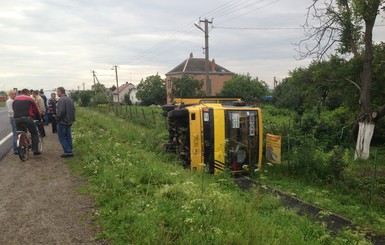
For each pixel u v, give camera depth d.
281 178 10.42
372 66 15.76
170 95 51.19
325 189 9.42
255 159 10.76
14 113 9.16
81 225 4.70
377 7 13.80
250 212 5.25
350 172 10.21
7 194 6.10
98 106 50.53
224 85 55.38
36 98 13.04
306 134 15.15
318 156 10.78
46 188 6.46
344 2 15.48
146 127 22.75
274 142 11.77
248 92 52.69
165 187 5.83
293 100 36.84
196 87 50.56
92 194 5.90
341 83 17.05
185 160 10.93
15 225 4.73
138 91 77.12
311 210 7.47
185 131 11.01
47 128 17.31
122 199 5.40
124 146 10.87
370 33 14.46
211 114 10.14
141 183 6.54
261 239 4.20
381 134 19.06
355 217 7.22
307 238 5.16
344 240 5.24
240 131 10.52
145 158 8.90
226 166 10.16
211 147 10.08
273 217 5.69
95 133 13.52
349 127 17.52
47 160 9.06
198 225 4.31
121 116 31.66
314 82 18.20
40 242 4.21
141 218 4.43
